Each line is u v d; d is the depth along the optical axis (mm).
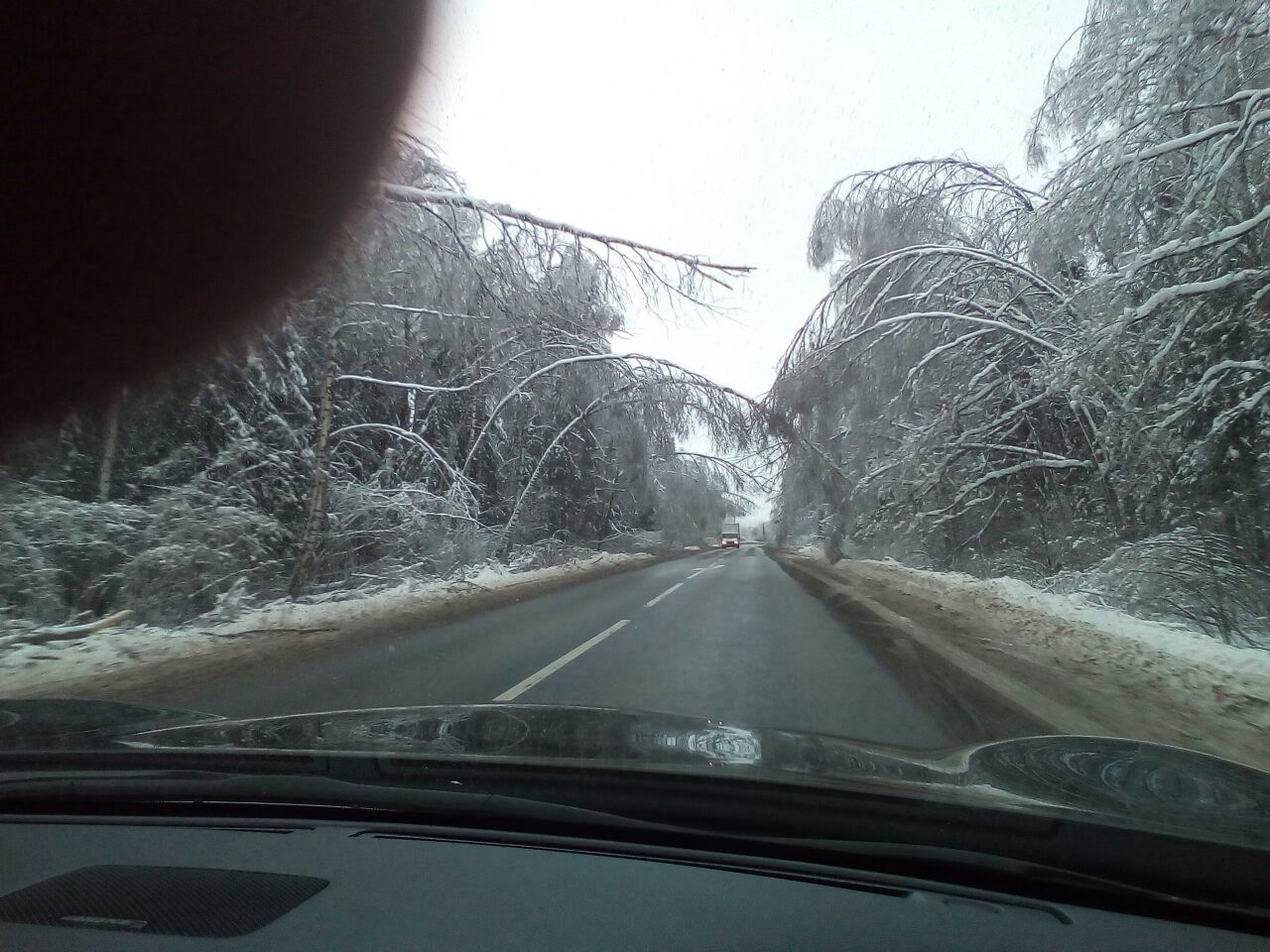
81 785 3734
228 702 8531
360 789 3613
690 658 10961
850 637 12969
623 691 8898
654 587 23672
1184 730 6910
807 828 3273
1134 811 3328
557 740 4383
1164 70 12883
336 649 12094
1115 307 13375
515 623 15086
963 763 4227
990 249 19609
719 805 3375
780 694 8688
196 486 15594
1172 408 14484
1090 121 15023
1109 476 17781
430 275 16562
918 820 3234
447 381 21156
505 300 17172
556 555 30141
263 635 12898
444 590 19500
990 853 3127
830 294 20250
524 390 24156
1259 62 12164
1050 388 14836
